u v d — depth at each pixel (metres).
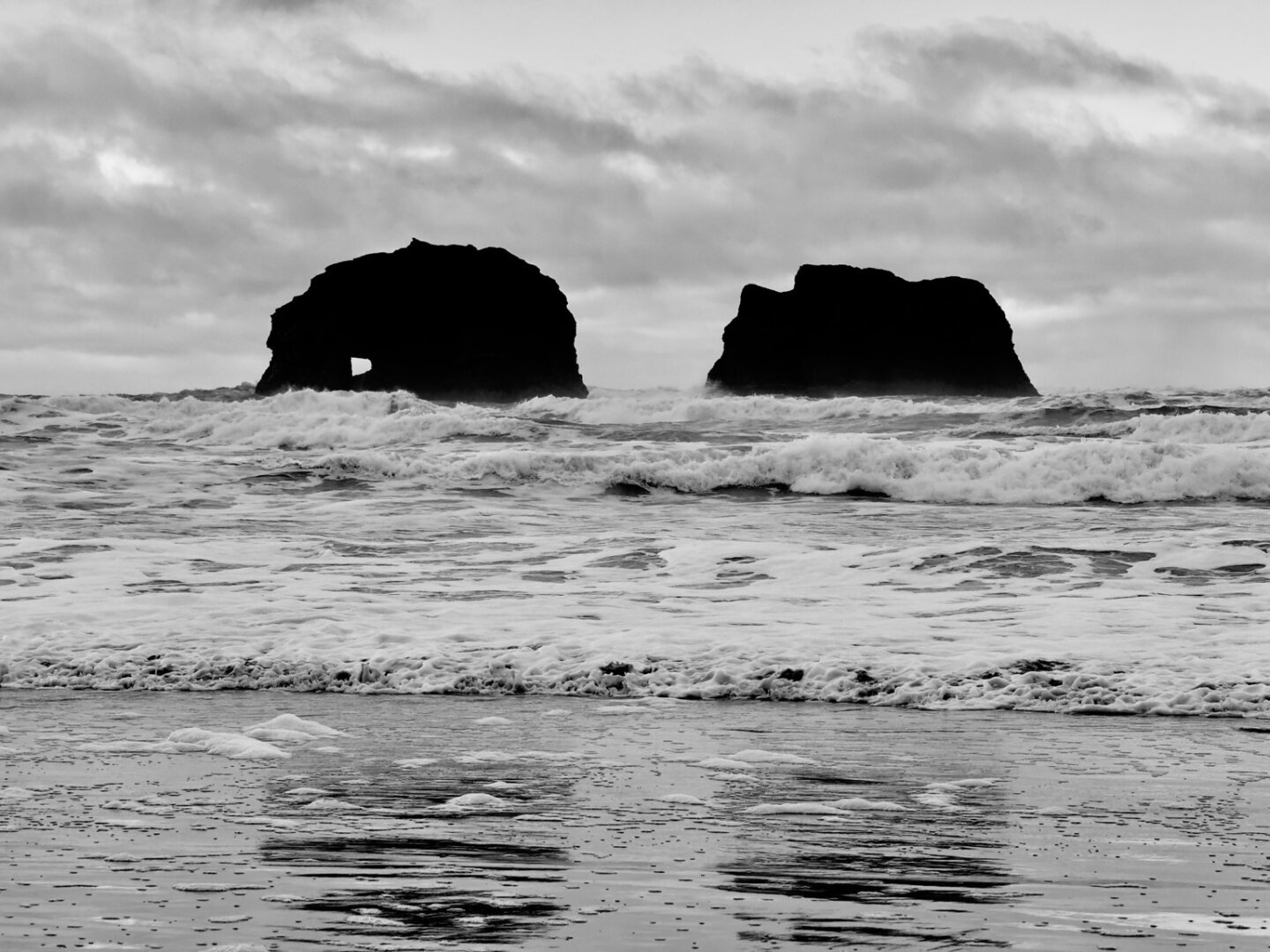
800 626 15.05
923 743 10.05
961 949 4.67
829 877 5.85
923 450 29.56
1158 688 11.91
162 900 5.32
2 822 6.98
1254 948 4.72
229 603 16.50
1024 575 18.33
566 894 5.50
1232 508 26.22
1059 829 7.01
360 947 4.65
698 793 8.02
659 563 19.88
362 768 8.88
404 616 15.80
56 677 13.27
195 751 9.50
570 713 11.57
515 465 30.30
